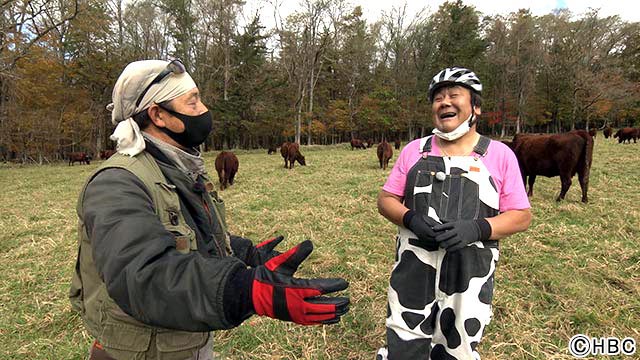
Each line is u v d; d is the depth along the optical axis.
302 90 32.28
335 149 26.20
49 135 23.81
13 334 2.74
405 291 1.67
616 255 3.68
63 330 2.74
